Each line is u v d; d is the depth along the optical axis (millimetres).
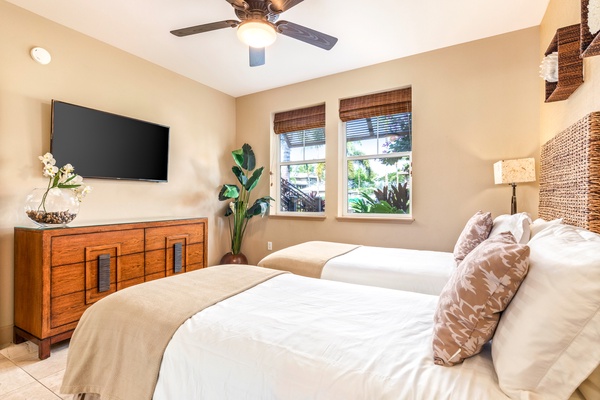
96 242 2377
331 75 3771
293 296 1456
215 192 4230
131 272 2635
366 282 2061
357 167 3781
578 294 691
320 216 3889
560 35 1862
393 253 2592
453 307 932
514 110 2838
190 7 2424
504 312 892
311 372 855
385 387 782
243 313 1224
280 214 4203
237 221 4188
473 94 2994
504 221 1853
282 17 2555
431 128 3180
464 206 3039
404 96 3375
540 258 885
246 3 1934
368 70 3520
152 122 3338
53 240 2119
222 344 1006
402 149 3514
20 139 2381
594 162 1505
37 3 2354
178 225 3107
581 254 773
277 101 4211
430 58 3180
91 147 2764
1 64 2287
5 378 1840
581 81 1805
